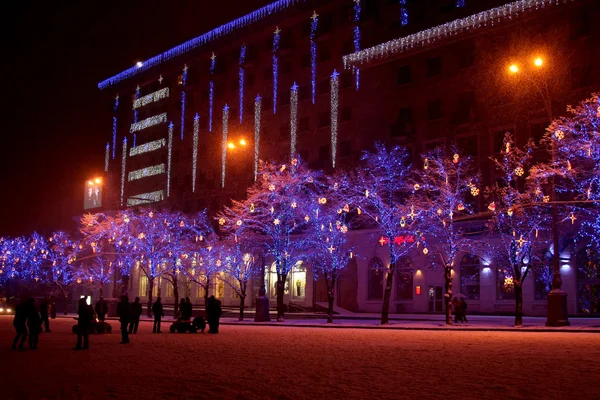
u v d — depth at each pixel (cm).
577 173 3516
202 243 6066
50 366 1514
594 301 4112
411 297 5034
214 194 6956
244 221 5041
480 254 4597
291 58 6375
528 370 1365
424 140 5097
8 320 4756
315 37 6075
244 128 6731
